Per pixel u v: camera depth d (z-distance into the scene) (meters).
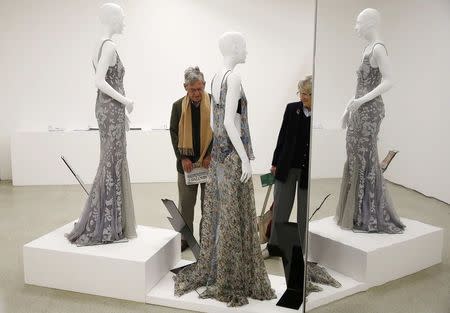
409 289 1.98
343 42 1.73
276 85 6.46
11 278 2.85
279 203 2.94
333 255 1.91
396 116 1.83
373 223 1.89
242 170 2.31
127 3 5.90
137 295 2.51
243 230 2.42
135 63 6.05
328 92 1.75
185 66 6.18
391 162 1.87
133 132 5.79
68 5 5.74
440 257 2.00
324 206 1.85
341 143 1.81
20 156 5.58
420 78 1.83
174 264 2.94
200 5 6.09
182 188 3.35
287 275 2.59
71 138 5.63
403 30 1.79
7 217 4.30
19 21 5.68
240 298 2.38
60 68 5.85
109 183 2.74
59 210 4.56
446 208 1.96
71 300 2.55
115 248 2.67
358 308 1.94
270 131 6.54
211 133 3.14
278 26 6.33
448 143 1.92
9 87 5.79
